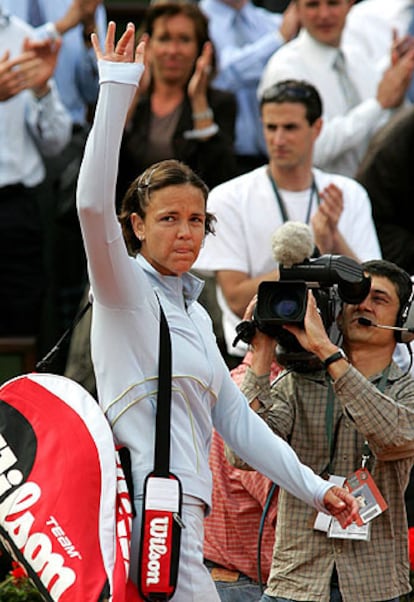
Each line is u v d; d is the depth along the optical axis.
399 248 19.03
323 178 17.59
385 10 24.28
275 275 16.70
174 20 20.09
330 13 21.03
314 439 12.13
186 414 10.81
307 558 11.85
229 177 20.12
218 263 16.98
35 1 23.03
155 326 10.74
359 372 11.95
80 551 10.02
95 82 22.77
